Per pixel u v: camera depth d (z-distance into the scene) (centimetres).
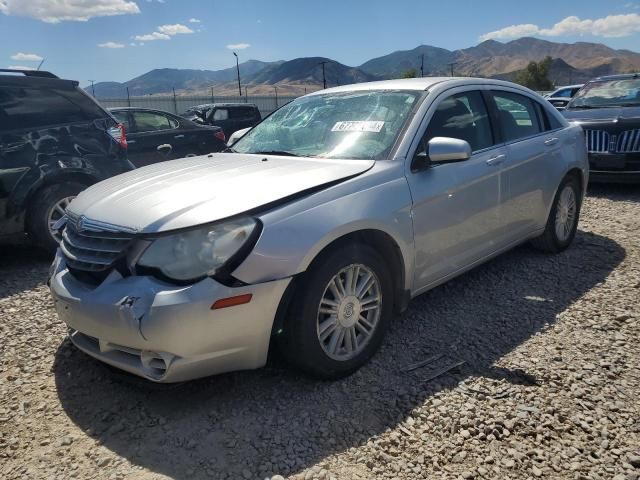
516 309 404
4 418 285
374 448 254
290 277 276
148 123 1033
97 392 308
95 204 315
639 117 756
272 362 332
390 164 340
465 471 238
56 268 317
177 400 297
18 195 519
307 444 258
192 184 311
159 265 266
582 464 241
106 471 244
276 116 458
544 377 308
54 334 381
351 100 414
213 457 250
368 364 330
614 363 322
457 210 376
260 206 279
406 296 350
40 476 241
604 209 710
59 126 551
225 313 262
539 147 469
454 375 314
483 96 432
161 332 255
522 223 457
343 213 299
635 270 474
